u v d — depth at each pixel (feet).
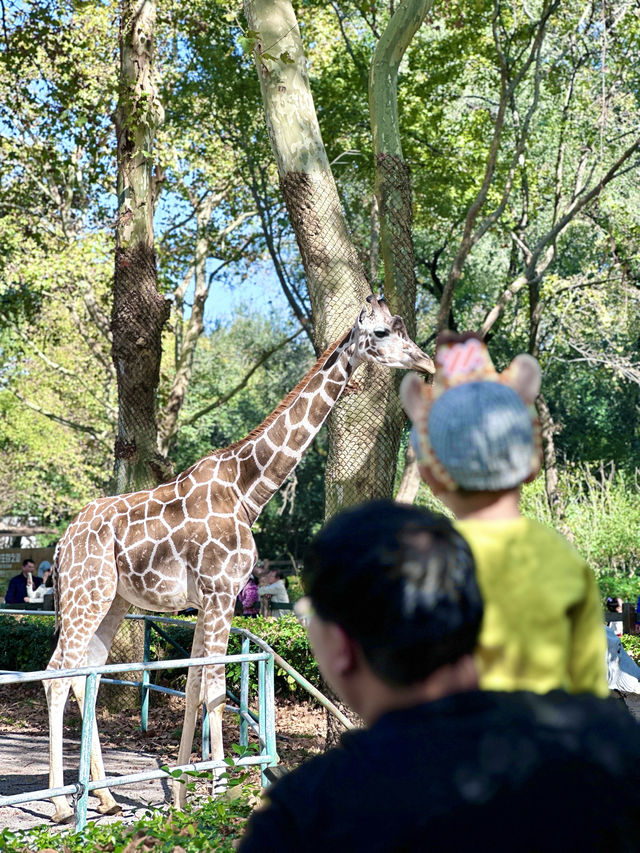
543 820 3.93
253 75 55.01
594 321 77.15
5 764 27.02
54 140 52.13
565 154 68.54
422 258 79.36
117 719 34.01
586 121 62.18
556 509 74.69
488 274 83.92
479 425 6.24
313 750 29.17
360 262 25.64
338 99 57.36
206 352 137.90
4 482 115.65
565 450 111.75
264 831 4.21
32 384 104.27
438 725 4.16
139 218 36.55
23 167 60.64
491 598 6.07
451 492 6.53
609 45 55.16
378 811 3.96
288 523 129.08
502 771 3.99
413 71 58.49
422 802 3.93
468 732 4.11
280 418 21.74
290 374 130.72
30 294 65.62
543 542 6.31
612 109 61.87
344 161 59.06
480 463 6.24
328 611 4.34
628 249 70.79
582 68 61.82
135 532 21.24
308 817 4.10
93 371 87.10
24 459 114.52
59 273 58.03
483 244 82.17
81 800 17.79
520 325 91.20
